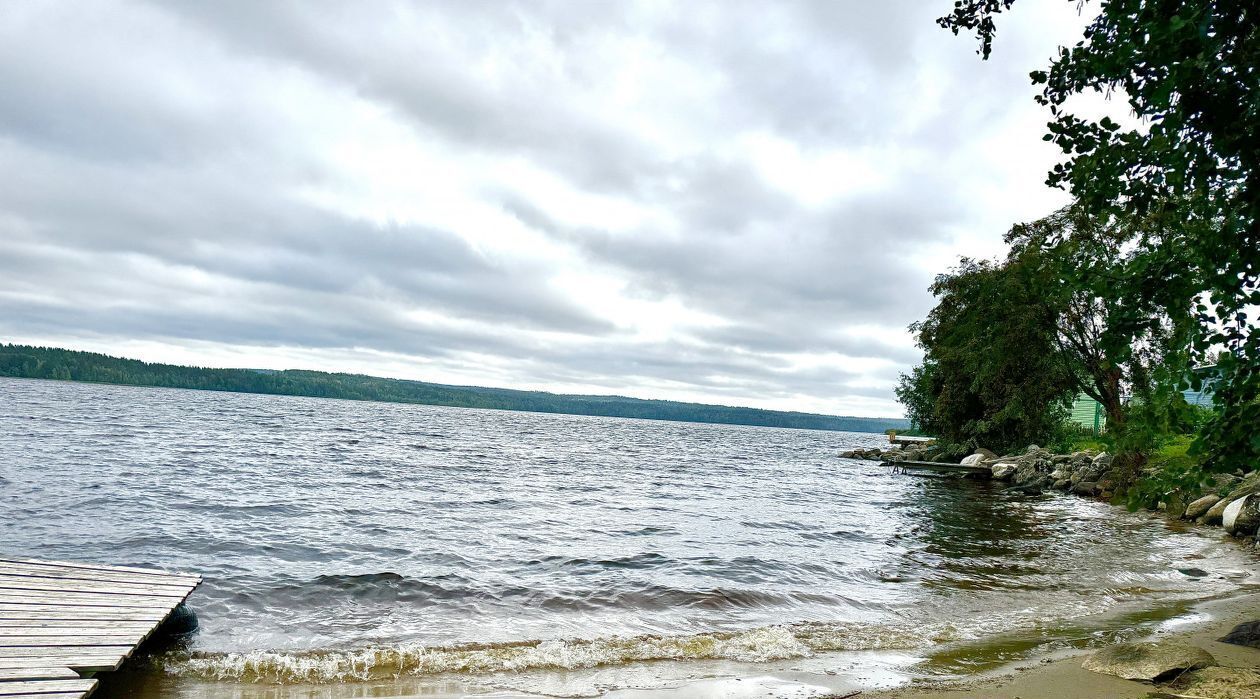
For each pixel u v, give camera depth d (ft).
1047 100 14.64
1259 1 10.85
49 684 16.16
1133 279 14.26
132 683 19.19
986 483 115.96
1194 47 11.49
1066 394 105.91
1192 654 20.27
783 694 19.40
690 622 27.61
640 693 19.56
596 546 43.93
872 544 49.19
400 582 32.12
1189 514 66.85
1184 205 13.57
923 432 167.02
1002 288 98.02
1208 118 11.76
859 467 156.46
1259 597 32.81
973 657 23.17
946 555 45.16
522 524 52.37
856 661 22.75
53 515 45.29
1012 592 34.40
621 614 28.53
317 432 176.55
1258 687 17.87
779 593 32.78
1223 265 12.99
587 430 375.45
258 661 21.33
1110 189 13.57
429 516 54.29
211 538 40.68
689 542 46.83
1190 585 36.55
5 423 126.93
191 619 24.52
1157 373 14.30
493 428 301.02
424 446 152.66
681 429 568.00
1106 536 55.31
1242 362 12.70
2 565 25.12
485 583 32.89
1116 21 12.80
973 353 110.01
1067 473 103.24
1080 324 92.73
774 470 137.90
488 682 20.24
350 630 25.30
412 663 21.68
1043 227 84.02
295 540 41.52
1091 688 19.19
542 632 25.67
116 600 22.50
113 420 159.74
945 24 17.71
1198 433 13.66
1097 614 29.66
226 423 185.78
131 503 52.16
